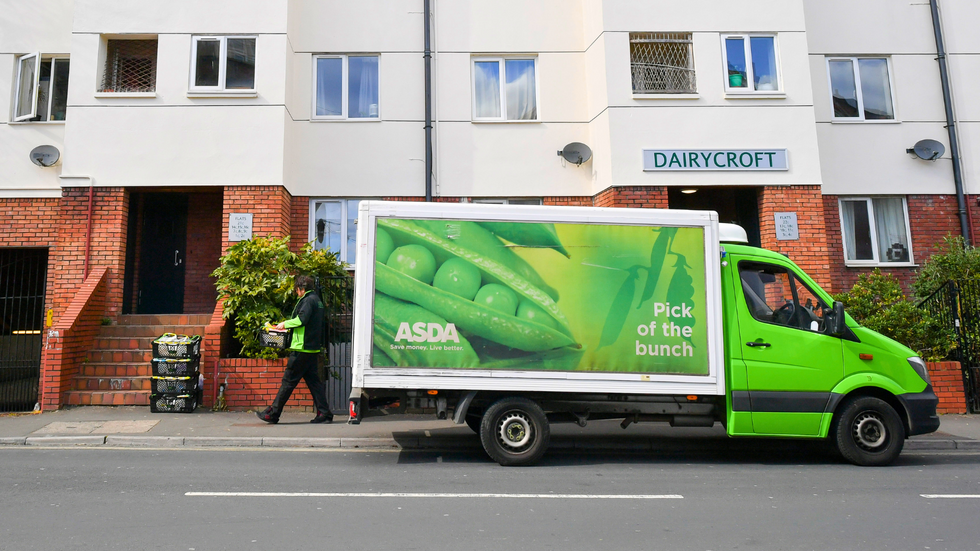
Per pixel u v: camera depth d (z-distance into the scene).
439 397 7.15
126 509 5.20
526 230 7.14
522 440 7.12
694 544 4.53
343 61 13.00
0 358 11.45
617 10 12.15
